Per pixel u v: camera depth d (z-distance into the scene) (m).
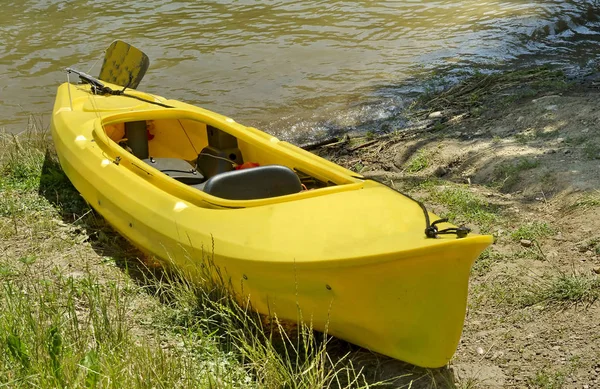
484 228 5.76
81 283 4.73
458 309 3.89
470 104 8.95
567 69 10.05
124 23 13.03
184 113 6.42
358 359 4.32
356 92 9.86
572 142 7.09
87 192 5.80
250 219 4.57
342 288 4.02
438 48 11.48
